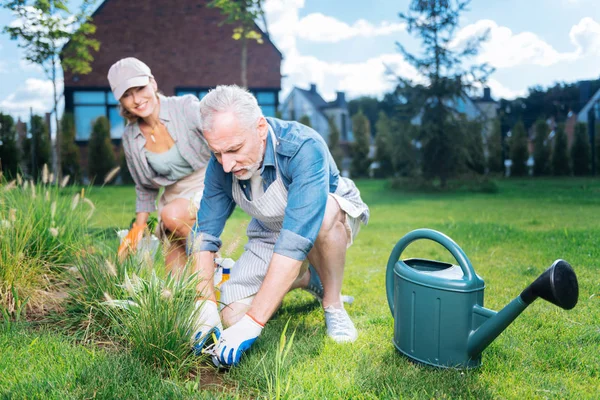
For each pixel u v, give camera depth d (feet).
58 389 5.39
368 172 65.92
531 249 13.67
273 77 59.41
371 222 21.83
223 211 7.52
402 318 6.58
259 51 59.16
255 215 7.44
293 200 6.56
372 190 46.29
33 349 6.54
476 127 48.49
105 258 8.32
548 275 5.17
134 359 6.17
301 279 8.51
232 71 59.11
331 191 7.87
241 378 6.06
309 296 10.09
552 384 5.84
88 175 50.24
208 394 5.43
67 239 9.75
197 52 58.65
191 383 5.74
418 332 6.34
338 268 7.61
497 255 13.12
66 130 48.16
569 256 12.39
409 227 19.61
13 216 8.96
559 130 57.16
